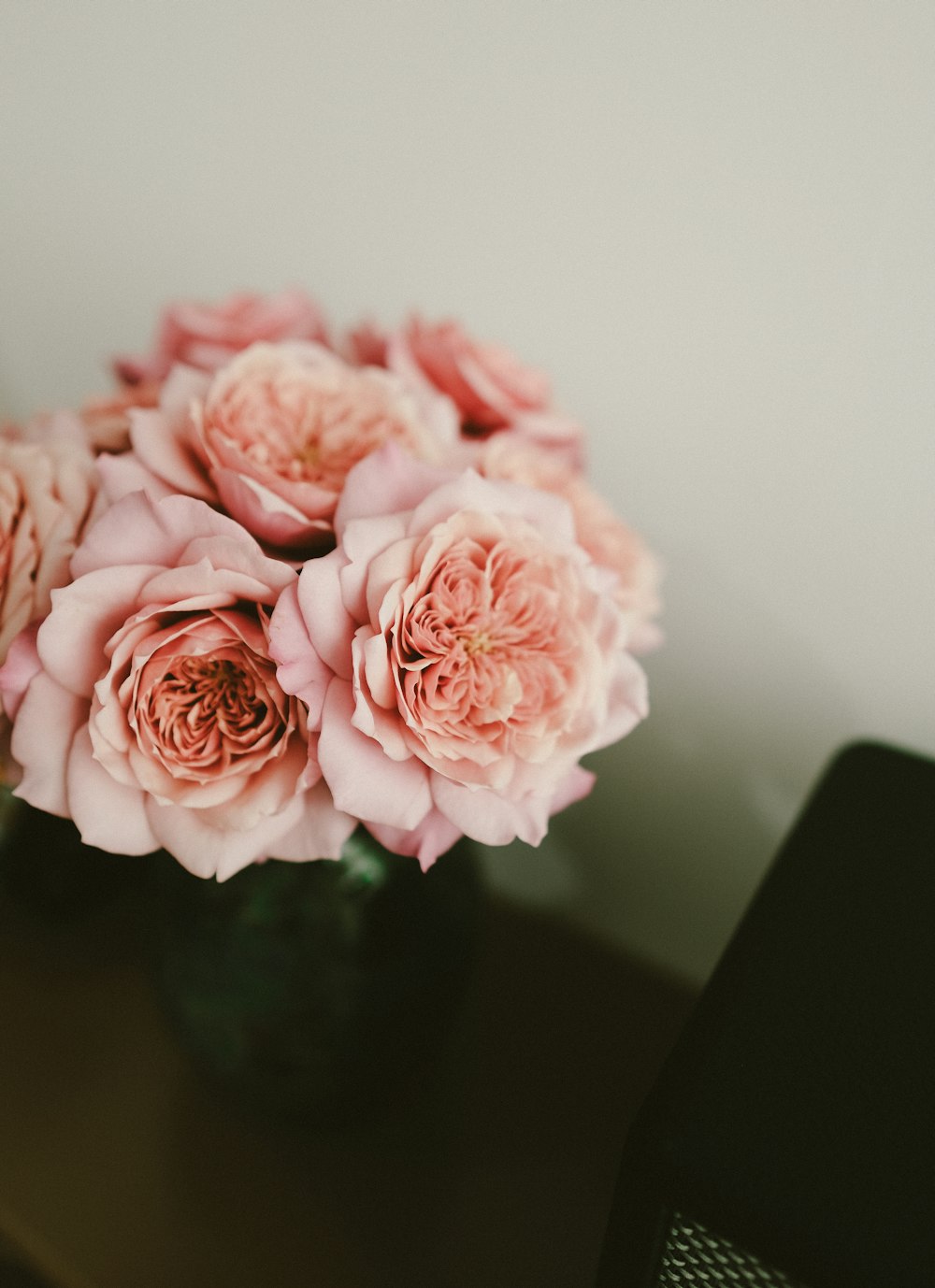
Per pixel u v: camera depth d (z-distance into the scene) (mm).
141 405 503
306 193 626
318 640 394
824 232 527
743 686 632
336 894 484
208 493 436
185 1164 564
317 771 402
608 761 694
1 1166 556
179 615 411
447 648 407
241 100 616
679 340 576
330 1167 569
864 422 550
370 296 641
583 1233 553
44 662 405
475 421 539
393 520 407
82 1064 598
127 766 408
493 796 406
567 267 586
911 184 505
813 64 505
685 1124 397
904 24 485
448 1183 567
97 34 626
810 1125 398
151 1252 533
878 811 504
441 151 588
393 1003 509
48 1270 527
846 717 612
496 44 555
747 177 533
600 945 689
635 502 623
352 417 463
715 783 665
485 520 409
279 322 539
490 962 671
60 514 431
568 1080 614
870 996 435
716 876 695
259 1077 522
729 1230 384
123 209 671
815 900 467
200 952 492
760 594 607
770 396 566
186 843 410
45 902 627
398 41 572
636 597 505
